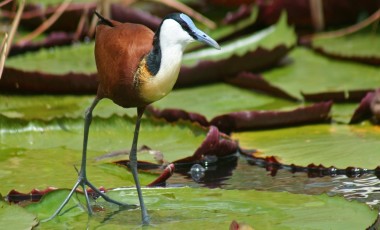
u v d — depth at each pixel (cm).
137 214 828
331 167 969
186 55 1398
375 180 948
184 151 1046
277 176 977
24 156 1024
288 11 1582
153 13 1616
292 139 1082
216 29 1511
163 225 791
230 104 1240
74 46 1458
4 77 1263
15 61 1380
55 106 1234
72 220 811
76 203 849
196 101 1255
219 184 952
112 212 835
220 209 828
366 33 1571
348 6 1597
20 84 1273
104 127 1105
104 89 801
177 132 1098
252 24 1578
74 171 966
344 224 771
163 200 860
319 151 1022
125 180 940
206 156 1030
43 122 1109
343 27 1616
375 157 986
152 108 1148
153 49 770
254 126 1136
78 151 1046
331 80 1327
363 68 1388
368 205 811
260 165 1022
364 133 1091
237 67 1348
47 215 825
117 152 1028
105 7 1428
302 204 830
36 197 888
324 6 1602
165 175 923
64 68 1339
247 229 722
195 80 1327
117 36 790
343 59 1424
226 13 1673
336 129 1120
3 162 1001
